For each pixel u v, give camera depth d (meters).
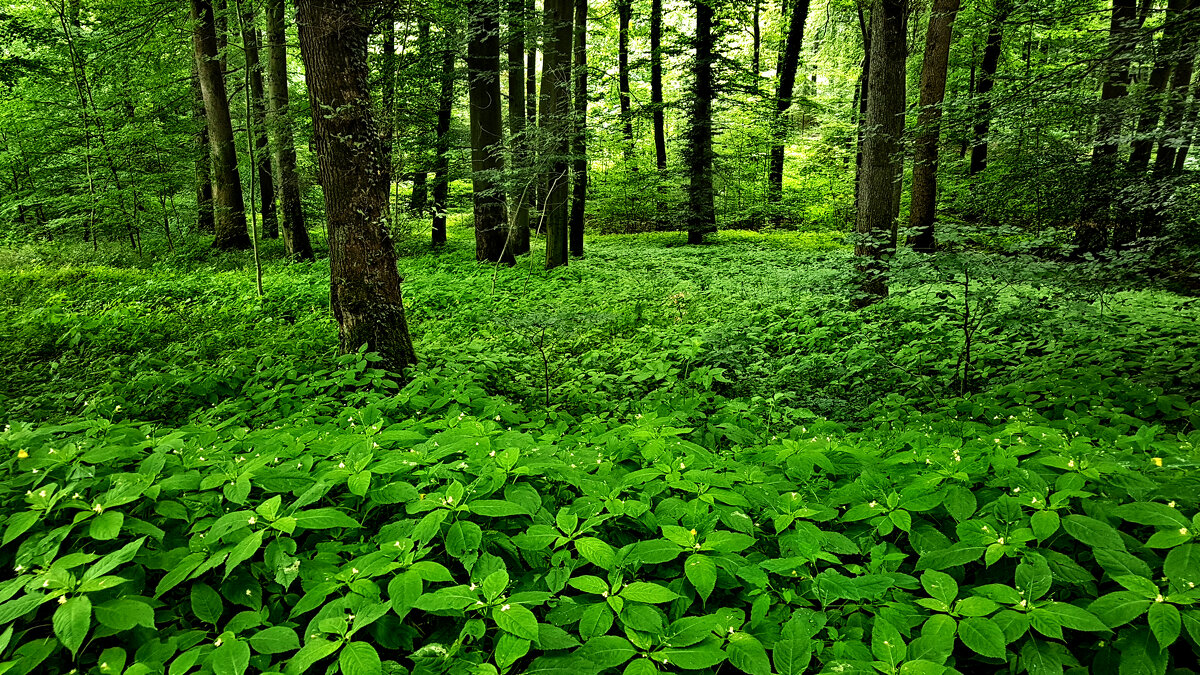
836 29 27.31
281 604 2.35
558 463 3.06
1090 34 13.50
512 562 2.53
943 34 12.94
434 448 3.20
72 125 17.09
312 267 15.41
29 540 2.29
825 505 2.81
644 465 3.38
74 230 20.45
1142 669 1.83
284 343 8.23
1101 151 7.59
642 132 30.69
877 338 7.49
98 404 5.89
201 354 8.17
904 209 21.48
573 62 15.96
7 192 20.47
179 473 2.86
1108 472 2.62
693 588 2.42
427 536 2.35
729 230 24.70
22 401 6.37
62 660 2.06
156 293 12.12
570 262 16.33
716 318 9.91
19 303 11.77
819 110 25.80
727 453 3.94
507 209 16.17
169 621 2.24
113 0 15.71
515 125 16.14
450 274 14.52
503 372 7.27
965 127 8.35
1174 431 4.56
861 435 4.62
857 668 1.89
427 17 12.41
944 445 3.41
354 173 6.26
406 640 2.17
